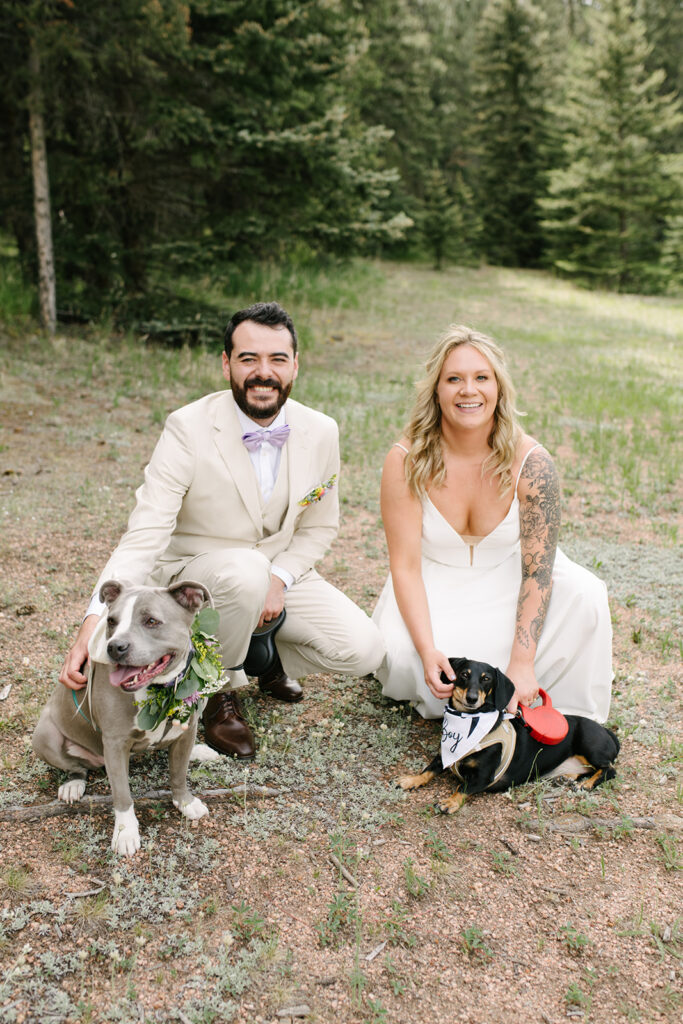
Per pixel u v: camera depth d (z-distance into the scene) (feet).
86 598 15.60
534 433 29.76
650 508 22.71
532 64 109.19
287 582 11.87
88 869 9.21
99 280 41.32
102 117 36.86
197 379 33.14
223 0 34.55
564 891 9.33
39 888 8.87
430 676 11.02
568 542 19.94
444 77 120.37
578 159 100.22
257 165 37.50
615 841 10.19
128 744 9.25
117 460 23.61
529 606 11.52
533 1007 7.83
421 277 83.92
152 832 9.79
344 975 8.05
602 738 11.18
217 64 34.45
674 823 10.46
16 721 11.79
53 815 10.02
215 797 10.59
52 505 19.89
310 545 12.30
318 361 40.52
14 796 10.18
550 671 12.05
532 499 11.60
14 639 13.93
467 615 12.13
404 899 9.11
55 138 37.32
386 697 13.23
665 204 92.02
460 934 8.66
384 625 12.76
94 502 20.24
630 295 87.61
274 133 34.86
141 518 10.78
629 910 9.07
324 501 12.34
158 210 40.34
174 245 37.50
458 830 10.27
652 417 33.50
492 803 10.81
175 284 47.67
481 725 10.33
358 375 37.86
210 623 9.02
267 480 11.72
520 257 111.96
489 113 109.91
